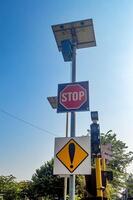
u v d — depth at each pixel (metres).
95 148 6.80
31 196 54.28
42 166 50.78
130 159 41.72
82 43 7.35
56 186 47.62
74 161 5.70
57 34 7.23
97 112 7.02
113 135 41.16
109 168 35.34
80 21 6.98
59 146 5.89
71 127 6.18
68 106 6.38
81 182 23.23
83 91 6.41
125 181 38.56
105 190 6.90
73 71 6.96
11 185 54.62
